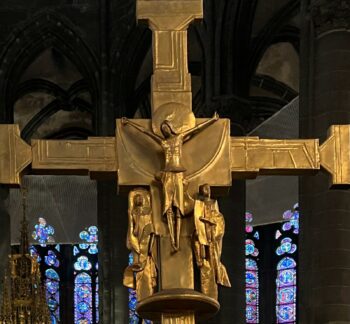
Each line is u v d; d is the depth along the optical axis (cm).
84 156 638
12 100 2681
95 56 2708
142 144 636
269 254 3216
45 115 3055
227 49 2453
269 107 3011
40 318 2077
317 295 1741
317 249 1759
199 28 2495
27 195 2997
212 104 2428
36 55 2719
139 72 2791
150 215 627
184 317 614
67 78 2902
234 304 2289
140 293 622
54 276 3256
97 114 2689
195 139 636
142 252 623
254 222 2891
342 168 648
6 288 2067
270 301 3184
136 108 2783
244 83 2464
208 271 619
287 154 646
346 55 1823
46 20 2708
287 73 2886
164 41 644
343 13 1822
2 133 637
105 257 2562
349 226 1758
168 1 648
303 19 1888
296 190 2805
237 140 644
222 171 633
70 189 3025
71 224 3031
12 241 3000
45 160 636
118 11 2719
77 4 2728
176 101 636
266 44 2534
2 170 633
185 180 626
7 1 2709
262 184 2867
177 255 621
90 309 3244
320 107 1816
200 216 616
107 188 2598
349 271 1742
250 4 2459
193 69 2809
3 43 2683
